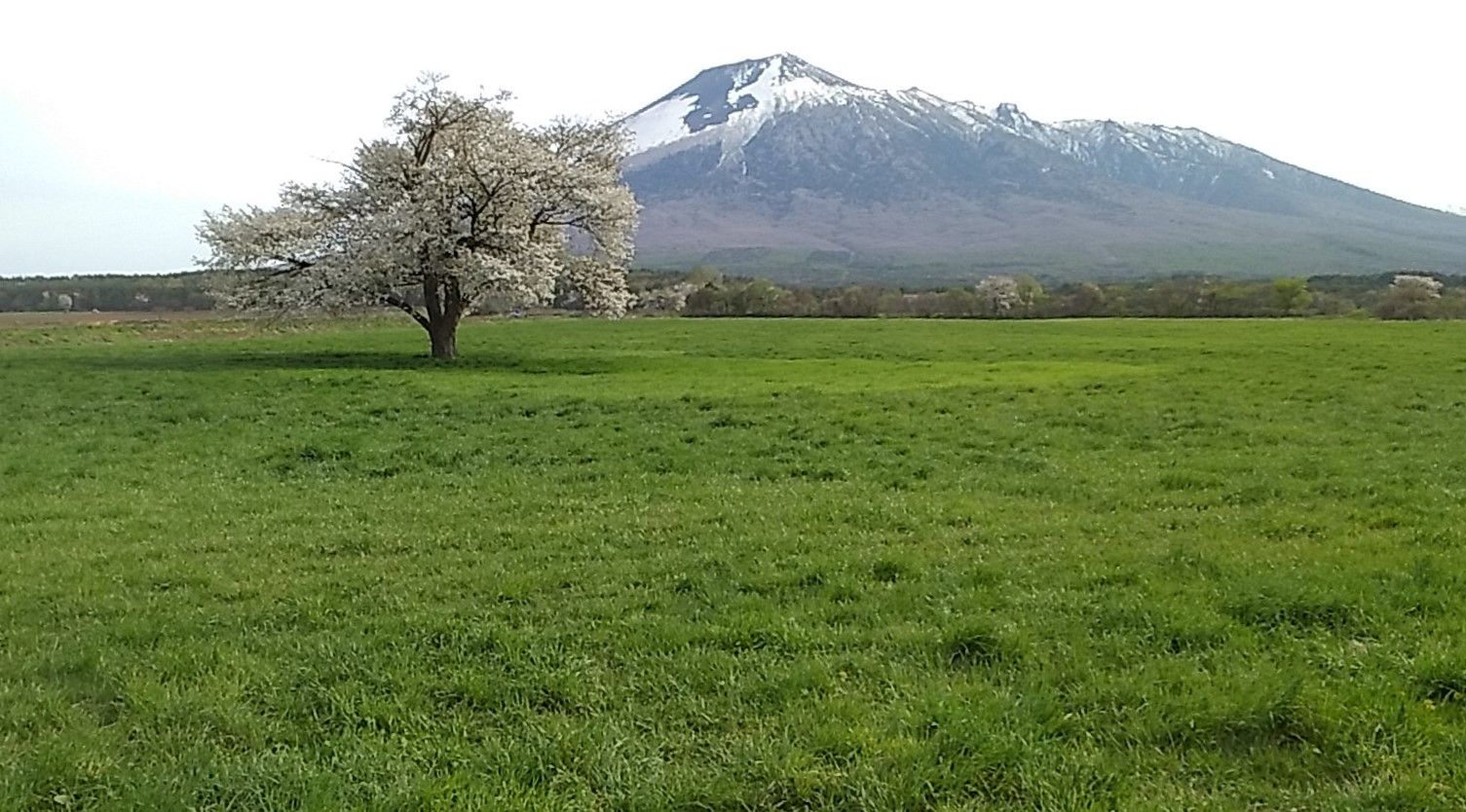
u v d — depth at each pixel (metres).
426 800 6.59
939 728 7.40
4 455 22.95
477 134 48.66
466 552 13.64
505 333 73.06
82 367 44.56
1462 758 6.82
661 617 10.30
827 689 8.37
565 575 12.08
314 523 15.84
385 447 23.25
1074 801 6.54
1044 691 8.09
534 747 7.36
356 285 47.66
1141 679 8.31
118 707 8.30
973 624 9.40
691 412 29.06
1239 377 36.81
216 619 10.68
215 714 8.05
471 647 9.52
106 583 12.24
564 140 50.50
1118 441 23.09
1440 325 67.44
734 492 17.70
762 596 11.12
